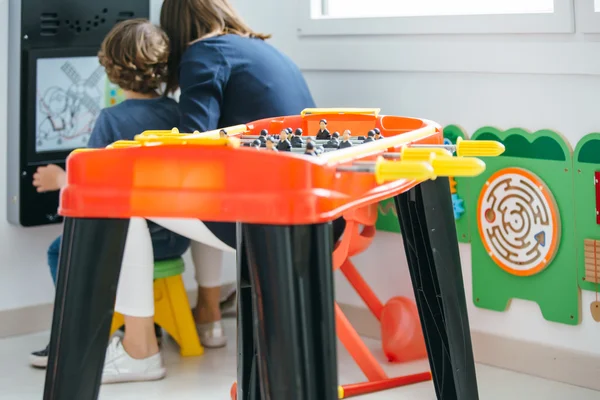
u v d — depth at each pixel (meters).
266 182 1.31
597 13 2.16
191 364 2.49
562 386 2.29
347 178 1.39
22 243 2.74
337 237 2.26
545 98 2.29
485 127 2.41
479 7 2.60
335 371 1.31
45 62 2.62
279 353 1.29
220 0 2.46
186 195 1.36
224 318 2.94
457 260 1.93
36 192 2.67
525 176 2.32
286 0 2.89
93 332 1.46
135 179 1.40
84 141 2.74
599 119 2.19
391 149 1.61
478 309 2.48
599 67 2.16
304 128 2.11
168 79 2.51
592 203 2.21
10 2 2.60
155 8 2.87
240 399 1.76
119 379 2.34
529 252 2.33
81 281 1.45
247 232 1.33
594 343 2.25
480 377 2.36
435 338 1.97
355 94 2.74
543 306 2.33
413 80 2.58
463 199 2.46
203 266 2.65
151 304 2.34
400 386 2.27
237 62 2.34
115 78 2.45
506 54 2.34
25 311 2.76
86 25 2.69
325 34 2.79
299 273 1.29
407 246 1.96
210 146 1.36
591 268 2.21
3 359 2.52
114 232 1.44
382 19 2.63
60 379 1.45
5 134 2.67
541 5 2.46
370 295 2.53
